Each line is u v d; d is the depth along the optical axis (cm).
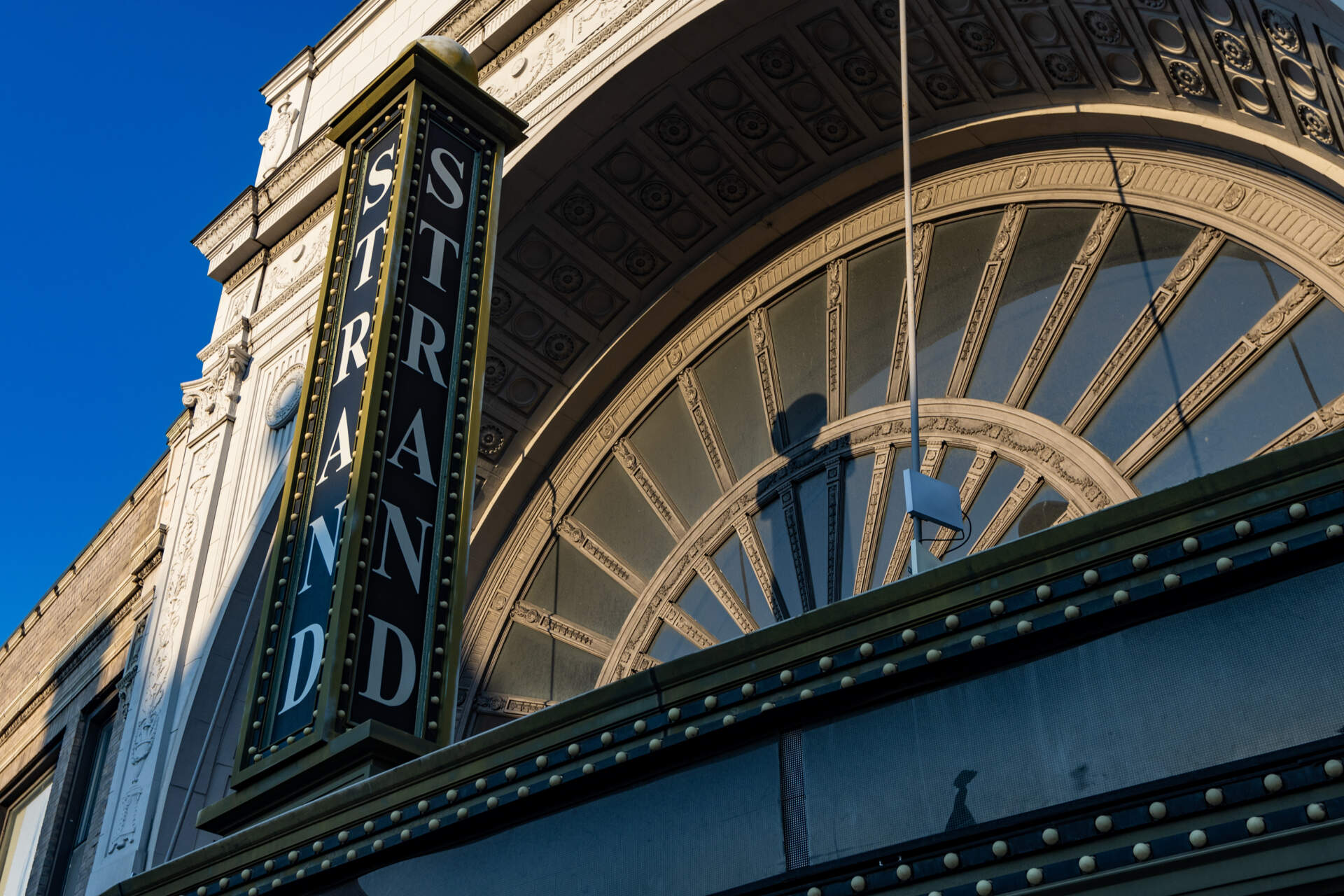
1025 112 1076
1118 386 962
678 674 411
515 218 1208
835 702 375
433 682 722
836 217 1230
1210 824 297
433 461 815
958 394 1059
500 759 450
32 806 1681
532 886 419
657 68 1123
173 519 1420
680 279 1292
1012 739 338
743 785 386
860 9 1042
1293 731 296
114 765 1340
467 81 1002
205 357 1504
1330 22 696
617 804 414
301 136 1565
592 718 428
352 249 934
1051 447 972
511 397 1300
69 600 1788
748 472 1188
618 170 1204
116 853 1170
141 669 1315
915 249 1153
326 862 491
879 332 1151
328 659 688
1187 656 320
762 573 1107
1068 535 346
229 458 1386
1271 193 909
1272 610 313
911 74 1091
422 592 754
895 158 1170
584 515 1284
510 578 1282
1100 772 319
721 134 1184
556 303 1279
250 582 1255
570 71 1179
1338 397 830
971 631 355
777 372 1212
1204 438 894
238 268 1545
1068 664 338
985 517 990
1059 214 1066
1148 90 962
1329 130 802
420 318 865
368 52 1541
